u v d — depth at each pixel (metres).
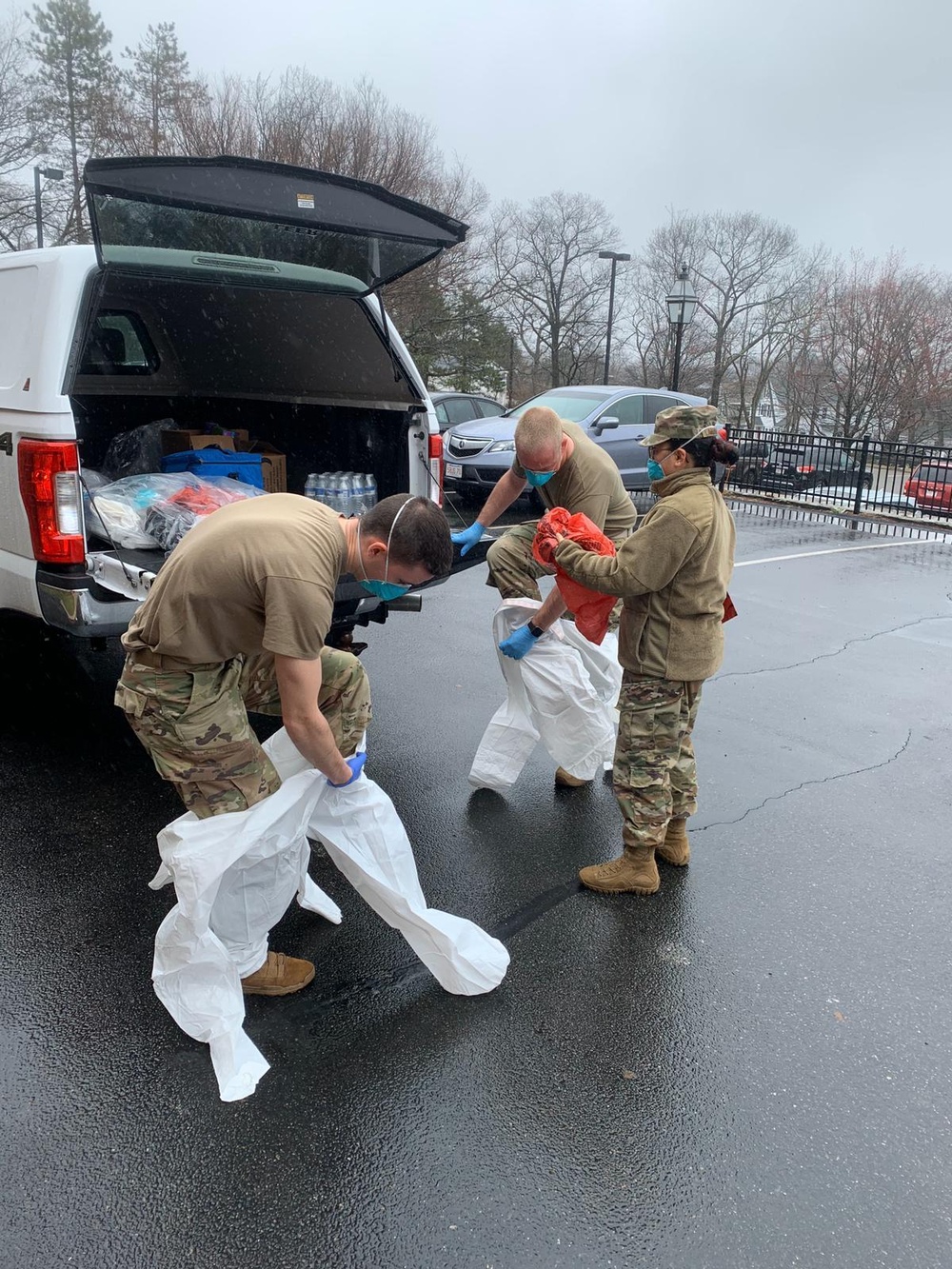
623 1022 2.46
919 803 3.89
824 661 5.91
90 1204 1.86
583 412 11.43
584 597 3.08
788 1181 1.99
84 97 29.06
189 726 2.12
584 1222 1.87
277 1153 2.00
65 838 3.24
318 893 2.86
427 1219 1.86
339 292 4.19
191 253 3.69
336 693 2.49
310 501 2.14
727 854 3.40
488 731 3.69
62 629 3.34
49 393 3.23
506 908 2.97
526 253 38.81
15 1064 2.22
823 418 33.53
